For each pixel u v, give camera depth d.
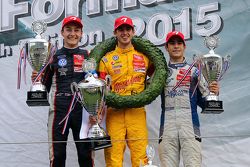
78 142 6.11
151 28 7.12
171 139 6.27
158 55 6.45
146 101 6.20
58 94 6.23
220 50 6.99
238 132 6.88
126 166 6.96
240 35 6.97
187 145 6.23
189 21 7.07
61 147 6.16
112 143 6.24
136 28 7.15
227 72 6.95
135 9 7.17
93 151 6.18
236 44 6.97
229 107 6.92
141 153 6.24
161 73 6.31
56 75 6.29
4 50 7.27
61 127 6.17
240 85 6.93
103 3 7.22
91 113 5.97
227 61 6.37
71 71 6.27
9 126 7.16
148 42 6.52
